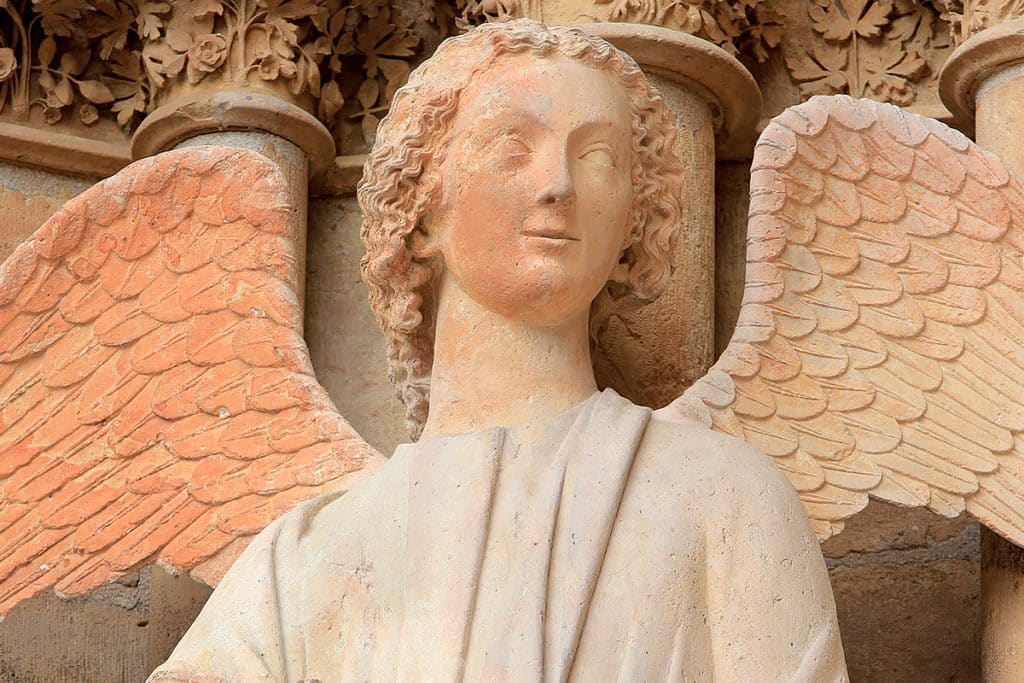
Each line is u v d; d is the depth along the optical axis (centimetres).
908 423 596
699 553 517
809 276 605
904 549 676
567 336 565
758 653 507
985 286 607
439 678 498
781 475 539
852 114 616
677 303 664
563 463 530
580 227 551
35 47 733
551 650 500
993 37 657
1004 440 595
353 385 716
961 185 615
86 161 731
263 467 605
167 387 618
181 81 712
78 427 620
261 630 523
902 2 720
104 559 608
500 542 517
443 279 577
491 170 552
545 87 555
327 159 724
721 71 680
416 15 739
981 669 648
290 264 627
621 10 675
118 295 625
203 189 627
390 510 535
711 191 688
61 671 695
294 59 712
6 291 622
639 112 573
